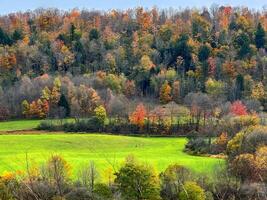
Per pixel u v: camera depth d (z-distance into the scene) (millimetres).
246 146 158000
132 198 88500
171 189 89812
